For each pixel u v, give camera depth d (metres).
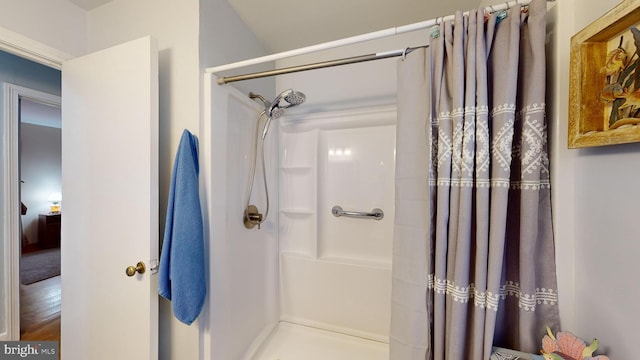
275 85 1.75
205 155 1.03
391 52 0.83
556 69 0.64
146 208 0.95
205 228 1.04
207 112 1.04
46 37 1.11
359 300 1.57
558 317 0.64
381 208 1.59
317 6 1.24
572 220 0.63
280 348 1.49
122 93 0.99
